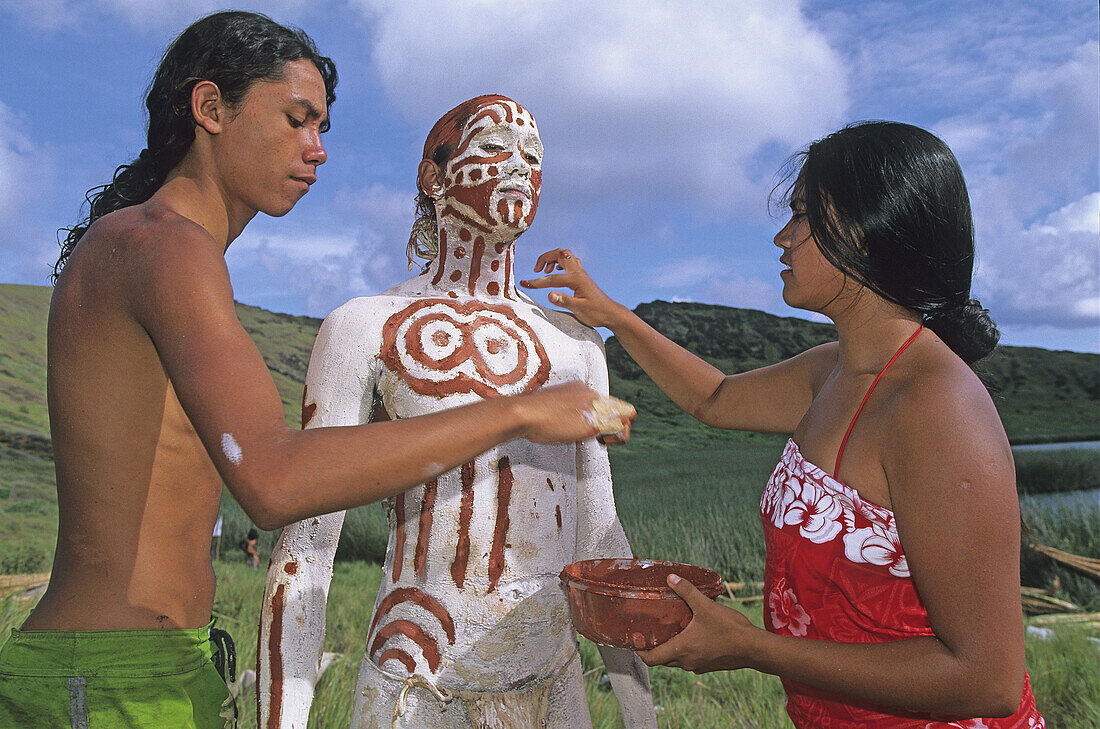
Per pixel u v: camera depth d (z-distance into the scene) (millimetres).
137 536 1371
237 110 1486
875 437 1418
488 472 1919
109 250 1315
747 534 12562
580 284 2289
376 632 1900
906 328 1534
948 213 1462
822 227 1511
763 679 5086
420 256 2512
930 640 1310
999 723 1419
